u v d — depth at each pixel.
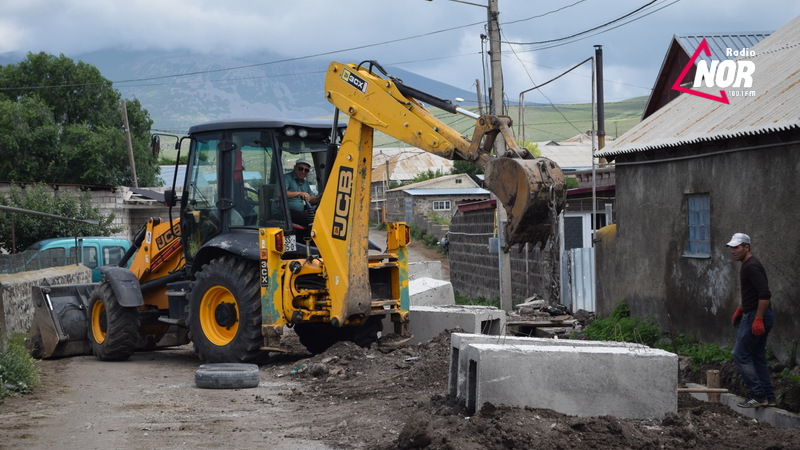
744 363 8.11
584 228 24.77
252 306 11.29
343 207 10.95
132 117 48.47
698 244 11.75
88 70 47.31
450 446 6.05
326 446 6.72
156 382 10.48
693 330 11.74
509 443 6.10
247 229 11.78
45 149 41.84
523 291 22.44
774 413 7.87
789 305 9.54
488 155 9.17
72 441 6.98
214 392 9.56
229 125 11.88
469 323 11.88
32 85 46.53
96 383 10.41
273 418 7.96
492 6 18.38
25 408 8.54
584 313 16.09
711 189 11.21
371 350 11.30
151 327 13.83
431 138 9.92
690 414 7.03
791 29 13.84
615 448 6.15
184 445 6.82
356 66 10.99
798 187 9.42
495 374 6.76
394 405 8.00
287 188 11.76
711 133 10.88
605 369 6.86
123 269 13.09
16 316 15.61
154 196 28.52
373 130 10.93
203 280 11.74
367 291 11.05
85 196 28.27
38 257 18.78
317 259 11.37
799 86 10.62
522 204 8.16
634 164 13.43
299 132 11.70
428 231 49.47
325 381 9.95
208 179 12.28
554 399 6.81
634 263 13.55
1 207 13.84
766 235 9.97
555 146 61.75
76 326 13.53
